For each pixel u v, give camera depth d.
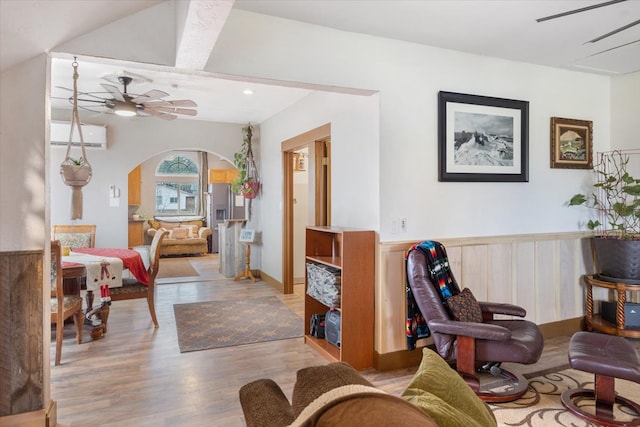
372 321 3.16
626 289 3.57
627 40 3.18
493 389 2.71
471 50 3.39
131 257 3.96
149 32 2.40
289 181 5.53
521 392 2.64
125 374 2.97
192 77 4.04
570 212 4.02
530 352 2.45
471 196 3.49
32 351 2.20
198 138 6.32
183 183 10.66
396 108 3.16
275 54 2.75
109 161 5.77
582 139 4.04
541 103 3.82
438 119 3.32
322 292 3.37
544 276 3.82
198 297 5.34
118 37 2.34
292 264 5.54
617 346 2.39
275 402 1.12
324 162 4.66
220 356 3.33
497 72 3.57
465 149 3.41
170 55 2.45
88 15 2.10
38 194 2.21
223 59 2.62
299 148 5.20
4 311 2.15
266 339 3.74
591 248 4.10
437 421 0.91
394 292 3.14
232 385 2.81
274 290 5.76
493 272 3.54
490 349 2.50
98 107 5.32
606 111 4.20
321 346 3.38
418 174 3.25
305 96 4.73
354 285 3.09
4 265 2.15
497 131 3.55
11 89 2.16
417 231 3.26
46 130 2.23
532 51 3.42
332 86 2.94
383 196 3.12
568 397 2.58
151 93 3.69
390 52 3.13
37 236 2.21
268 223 6.22
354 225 3.49
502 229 3.64
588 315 3.96
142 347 3.51
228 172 10.30
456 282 3.15
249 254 6.47
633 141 4.04
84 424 2.31
